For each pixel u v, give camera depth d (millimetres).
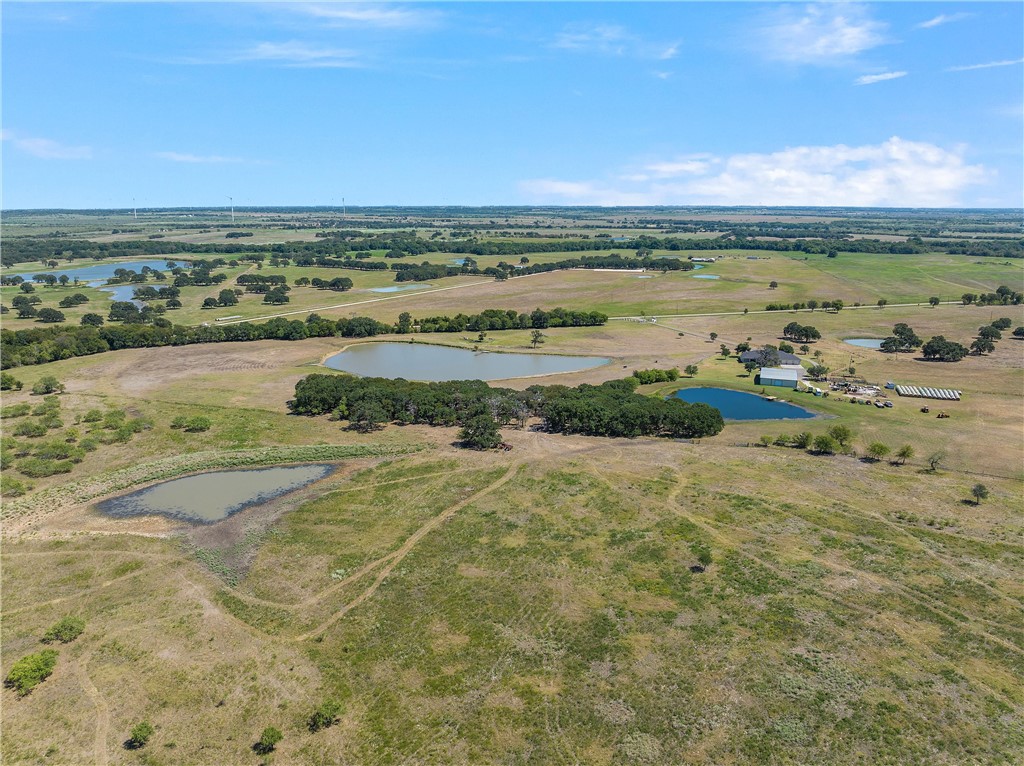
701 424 100688
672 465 89500
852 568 63500
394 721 45281
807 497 79062
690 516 74375
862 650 51969
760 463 90062
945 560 64562
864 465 89125
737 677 49031
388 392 111500
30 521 75312
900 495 79500
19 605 59156
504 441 99562
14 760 42062
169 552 68438
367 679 49438
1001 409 114125
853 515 74250
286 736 44094
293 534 71875
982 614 56188
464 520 74188
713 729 44188
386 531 72188
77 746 43250
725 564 64375
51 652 50844
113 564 66062
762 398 123688
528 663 50875
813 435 101438
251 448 97500
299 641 54000
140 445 99250
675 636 53812
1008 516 73625
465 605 58438
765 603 58062
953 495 79375
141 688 48688
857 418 109750
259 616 57375
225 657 52094
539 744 43094
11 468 89812
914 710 45656
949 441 97812
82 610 58406
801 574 62469
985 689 47656
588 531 71312
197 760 42219
